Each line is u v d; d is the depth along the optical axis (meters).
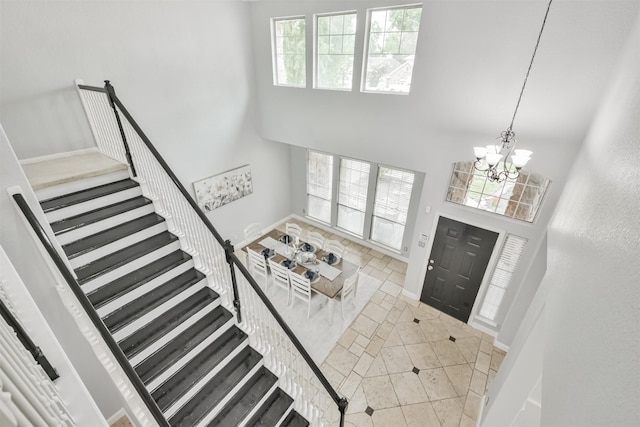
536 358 2.61
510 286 4.37
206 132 5.37
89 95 3.59
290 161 7.44
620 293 0.96
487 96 3.65
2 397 0.79
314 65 5.07
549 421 1.30
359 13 4.27
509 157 3.74
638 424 0.60
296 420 2.96
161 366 2.60
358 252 6.80
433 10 3.66
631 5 2.66
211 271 3.27
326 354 4.41
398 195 6.16
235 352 3.00
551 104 3.29
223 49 5.18
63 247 2.83
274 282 5.20
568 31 2.99
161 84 4.53
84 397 1.60
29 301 1.61
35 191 2.92
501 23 3.30
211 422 2.61
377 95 4.52
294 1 4.81
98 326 1.79
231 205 6.33
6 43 3.13
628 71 2.13
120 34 3.93
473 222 4.35
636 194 1.09
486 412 3.28
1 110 3.24
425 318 5.05
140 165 3.42
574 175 3.03
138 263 3.02
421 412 3.69
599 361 0.97
